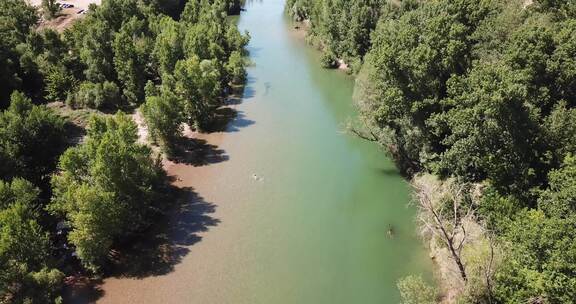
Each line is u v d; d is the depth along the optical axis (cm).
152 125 7962
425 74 6638
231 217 6775
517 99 5362
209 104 9581
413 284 4900
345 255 6069
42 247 5394
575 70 5875
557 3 7519
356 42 11325
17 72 9706
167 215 6812
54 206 5794
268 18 16800
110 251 6141
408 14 8575
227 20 15275
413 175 7344
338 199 7138
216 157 8275
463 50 6844
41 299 5078
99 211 5544
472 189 6069
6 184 5725
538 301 4147
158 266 5931
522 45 6066
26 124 7200
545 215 4647
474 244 5159
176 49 10550
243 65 11638
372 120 7625
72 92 9662
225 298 5488
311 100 10400
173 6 15025
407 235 6353
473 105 5828
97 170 5750
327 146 8556
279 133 9031
